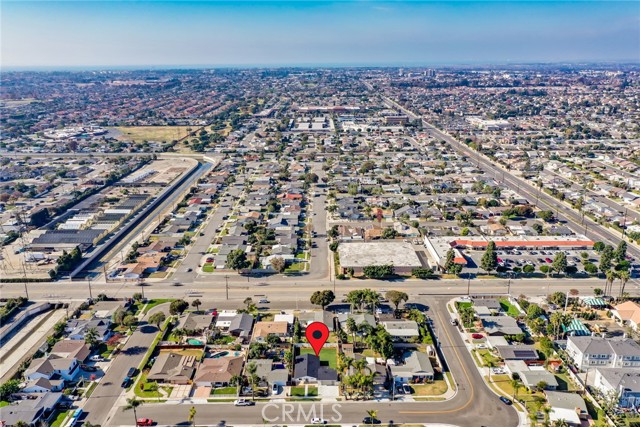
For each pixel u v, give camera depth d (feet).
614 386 426.92
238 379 452.35
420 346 510.58
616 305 587.27
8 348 520.42
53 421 410.52
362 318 549.95
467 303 596.70
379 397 441.27
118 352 508.12
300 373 463.01
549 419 404.36
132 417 415.23
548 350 487.61
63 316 584.81
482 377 467.11
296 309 595.47
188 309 594.24
